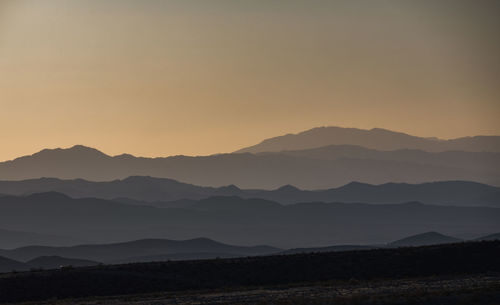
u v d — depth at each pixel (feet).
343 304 506.07
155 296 643.45
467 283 636.89
